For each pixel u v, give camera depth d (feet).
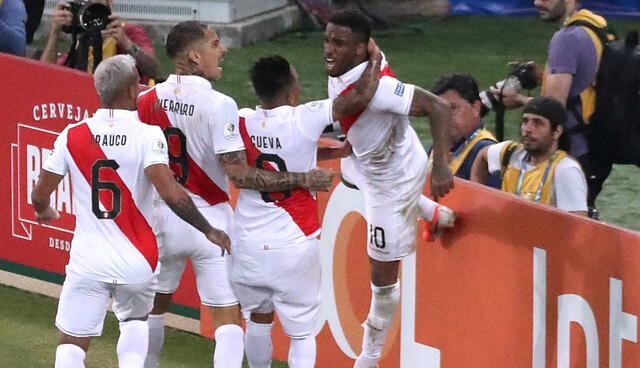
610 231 58.80
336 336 74.54
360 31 60.70
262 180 64.13
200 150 66.44
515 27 182.91
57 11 94.48
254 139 64.85
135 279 65.05
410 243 66.08
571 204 69.77
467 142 74.79
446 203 67.36
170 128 66.74
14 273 91.86
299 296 66.54
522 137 71.05
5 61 88.02
